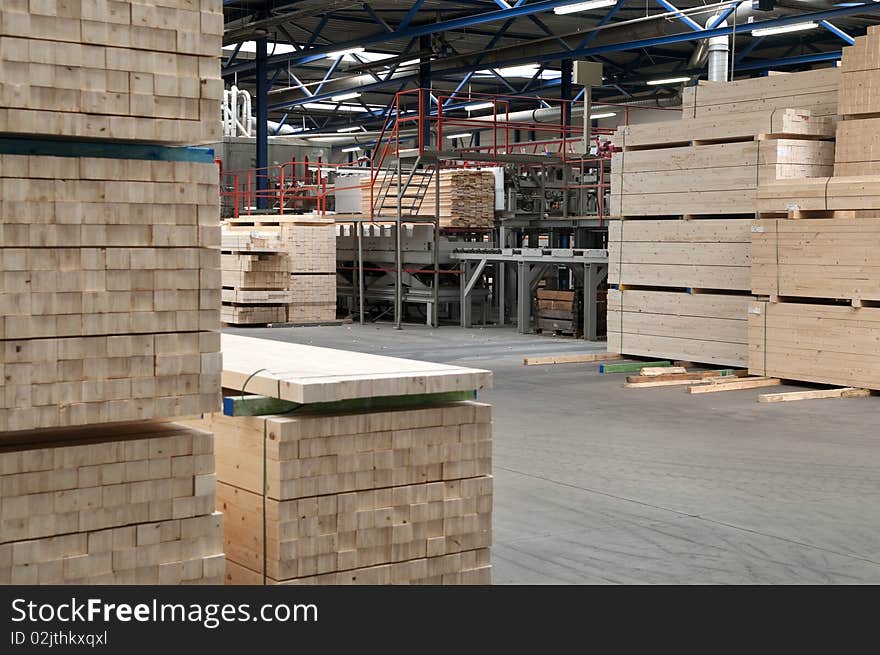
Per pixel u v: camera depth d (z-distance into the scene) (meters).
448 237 19.86
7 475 3.30
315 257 19.08
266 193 25.08
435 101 34.78
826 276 10.41
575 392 10.54
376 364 4.48
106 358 3.39
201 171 3.53
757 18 19.97
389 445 4.06
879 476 6.88
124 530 3.49
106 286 3.39
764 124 11.10
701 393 10.48
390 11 25.45
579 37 23.41
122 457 3.47
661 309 12.42
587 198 20.03
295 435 3.85
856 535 5.52
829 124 11.33
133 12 3.34
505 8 20.22
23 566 3.34
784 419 9.00
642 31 21.98
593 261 15.84
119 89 3.34
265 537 3.92
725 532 5.57
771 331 10.97
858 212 10.30
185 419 3.92
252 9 25.14
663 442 8.00
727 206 11.51
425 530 4.16
